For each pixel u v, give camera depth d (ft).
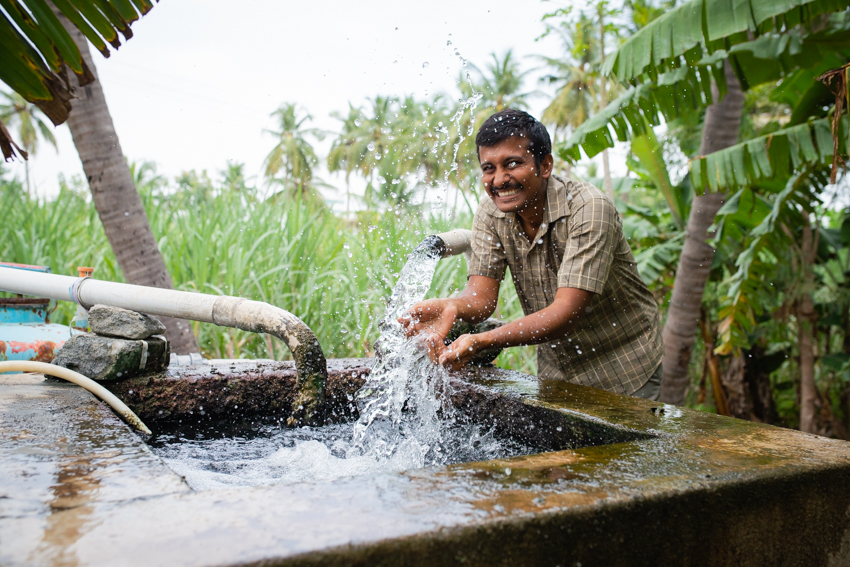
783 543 3.20
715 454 3.50
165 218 14.74
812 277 17.88
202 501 2.48
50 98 5.85
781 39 11.34
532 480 2.89
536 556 2.44
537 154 6.16
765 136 12.07
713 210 15.52
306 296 12.52
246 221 14.40
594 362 7.14
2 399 4.62
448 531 2.26
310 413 5.80
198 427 6.02
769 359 22.34
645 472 3.08
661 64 11.34
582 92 65.41
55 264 13.64
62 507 2.40
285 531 2.18
